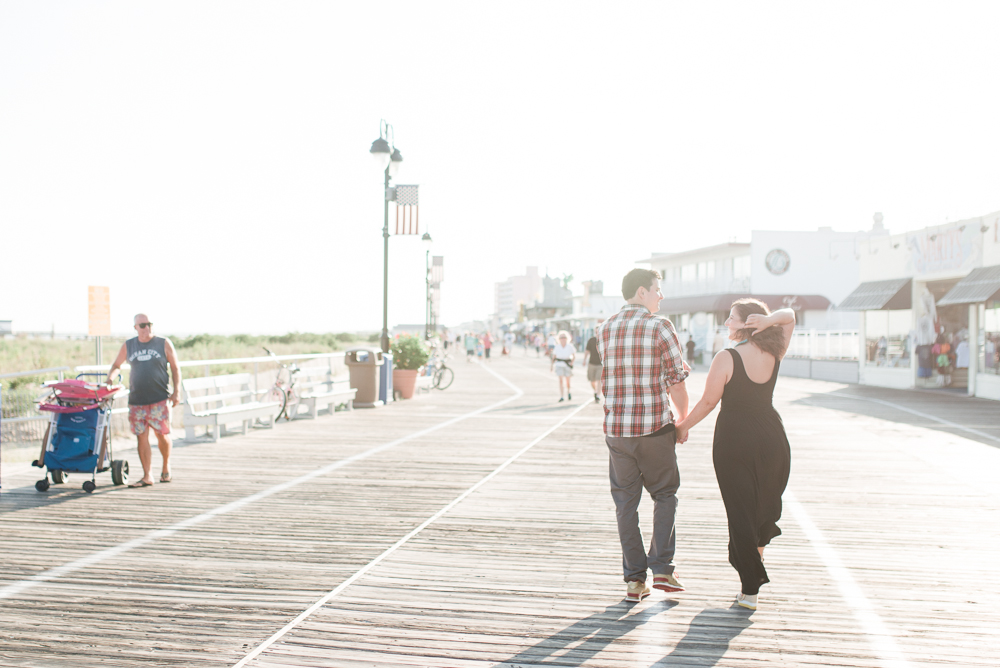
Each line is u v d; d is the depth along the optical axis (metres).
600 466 8.73
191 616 4.05
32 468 8.57
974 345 20.09
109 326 12.29
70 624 3.93
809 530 5.84
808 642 3.68
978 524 6.03
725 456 4.01
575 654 3.55
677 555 5.17
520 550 5.28
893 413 15.23
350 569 4.86
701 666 3.42
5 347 33.56
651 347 4.05
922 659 3.49
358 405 16.06
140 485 7.52
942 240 21.42
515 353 66.44
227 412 10.84
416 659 3.50
